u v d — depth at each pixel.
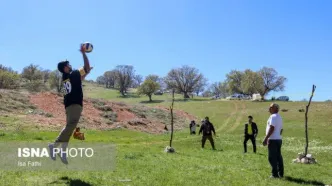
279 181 11.98
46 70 162.00
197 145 33.31
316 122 68.25
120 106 67.00
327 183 12.28
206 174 12.50
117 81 182.00
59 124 41.12
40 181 8.80
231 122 76.31
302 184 11.78
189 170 13.23
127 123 54.19
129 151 18.94
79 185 8.64
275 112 12.88
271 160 12.74
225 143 36.50
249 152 26.19
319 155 25.50
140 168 12.48
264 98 134.00
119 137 38.59
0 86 101.38
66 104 8.59
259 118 80.25
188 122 72.75
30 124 37.66
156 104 125.81
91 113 55.03
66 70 8.74
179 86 157.25
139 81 184.88
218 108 103.25
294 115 79.56
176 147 29.64
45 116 46.81
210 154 22.39
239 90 148.50
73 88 8.58
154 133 50.19
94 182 9.25
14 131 30.52
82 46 8.77
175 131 57.84
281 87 136.00
